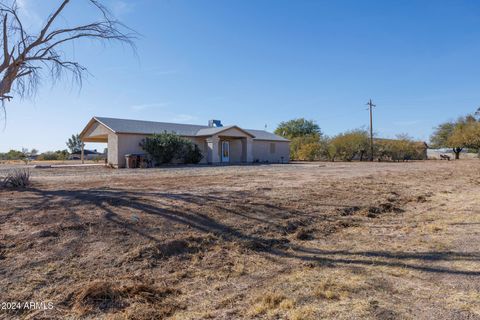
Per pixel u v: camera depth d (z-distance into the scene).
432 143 48.78
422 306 2.68
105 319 2.49
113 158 21.53
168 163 22.98
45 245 3.77
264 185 8.85
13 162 34.94
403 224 5.79
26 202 5.89
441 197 8.62
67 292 2.83
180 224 4.84
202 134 26.09
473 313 2.54
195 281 3.28
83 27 9.37
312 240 4.81
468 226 5.49
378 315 2.53
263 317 2.54
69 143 57.28
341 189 8.62
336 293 2.96
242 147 29.09
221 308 2.71
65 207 5.45
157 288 3.04
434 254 4.07
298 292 3.00
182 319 2.52
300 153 40.00
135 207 5.52
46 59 9.16
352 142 36.28
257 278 3.37
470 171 16.77
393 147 37.22
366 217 6.26
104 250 3.77
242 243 4.43
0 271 3.13
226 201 6.30
